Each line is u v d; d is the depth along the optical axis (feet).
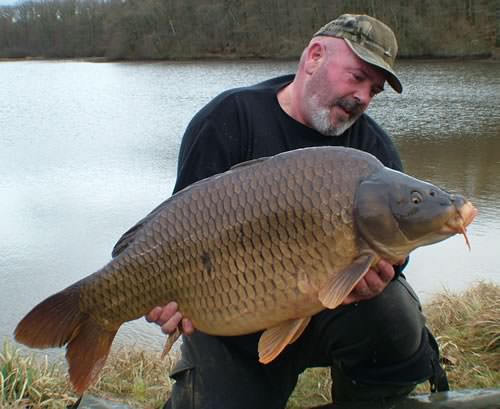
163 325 7.39
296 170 6.97
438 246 21.13
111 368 11.91
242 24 151.23
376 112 56.80
